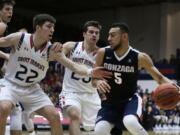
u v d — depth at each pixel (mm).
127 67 3861
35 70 3779
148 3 19000
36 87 3912
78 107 4535
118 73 3875
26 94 3824
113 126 3943
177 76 15016
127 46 3869
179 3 18438
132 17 19594
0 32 4086
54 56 3773
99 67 3727
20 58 3766
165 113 12938
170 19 18438
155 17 18875
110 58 3889
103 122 3799
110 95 3904
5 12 4535
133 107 3770
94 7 20328
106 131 3785
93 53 4805
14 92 3812
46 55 3754
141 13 19328
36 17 3715
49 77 14023
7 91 3799
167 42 18266
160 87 3729
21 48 3746
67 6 20328
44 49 3752
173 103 3695
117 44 3834
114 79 3883
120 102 3887
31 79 3818
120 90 3891
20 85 3844
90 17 20844
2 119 3643
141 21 19312
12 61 3824
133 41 19547
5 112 3635
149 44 19031
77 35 20234
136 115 3688
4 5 4523
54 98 11945
